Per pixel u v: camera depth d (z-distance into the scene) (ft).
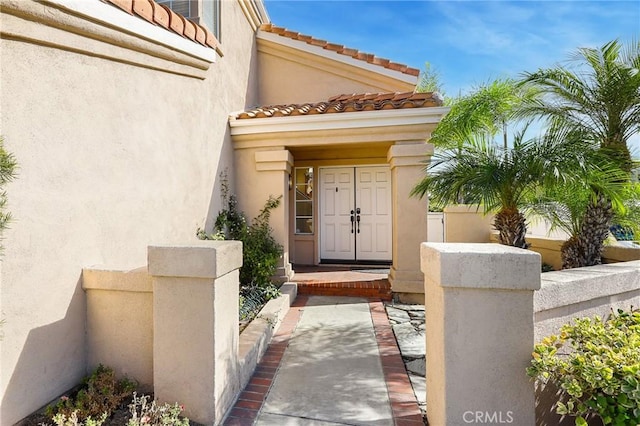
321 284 23.21
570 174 13.98
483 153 16.93
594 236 16.78
